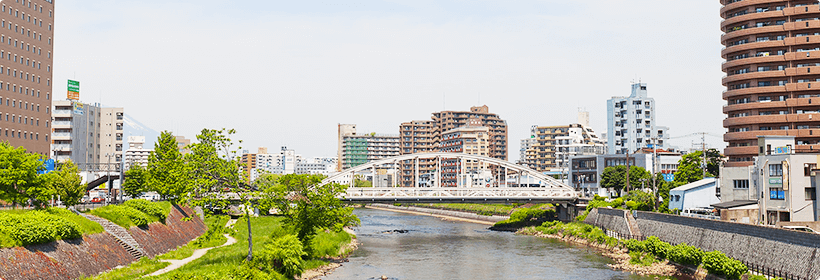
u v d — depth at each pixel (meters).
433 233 104.06
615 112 174.88
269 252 53.12
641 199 90.44
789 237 46.69
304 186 62.31
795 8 101.31
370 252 76.62
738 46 105.50
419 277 58.53
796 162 62.69
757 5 104.62
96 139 155.38
